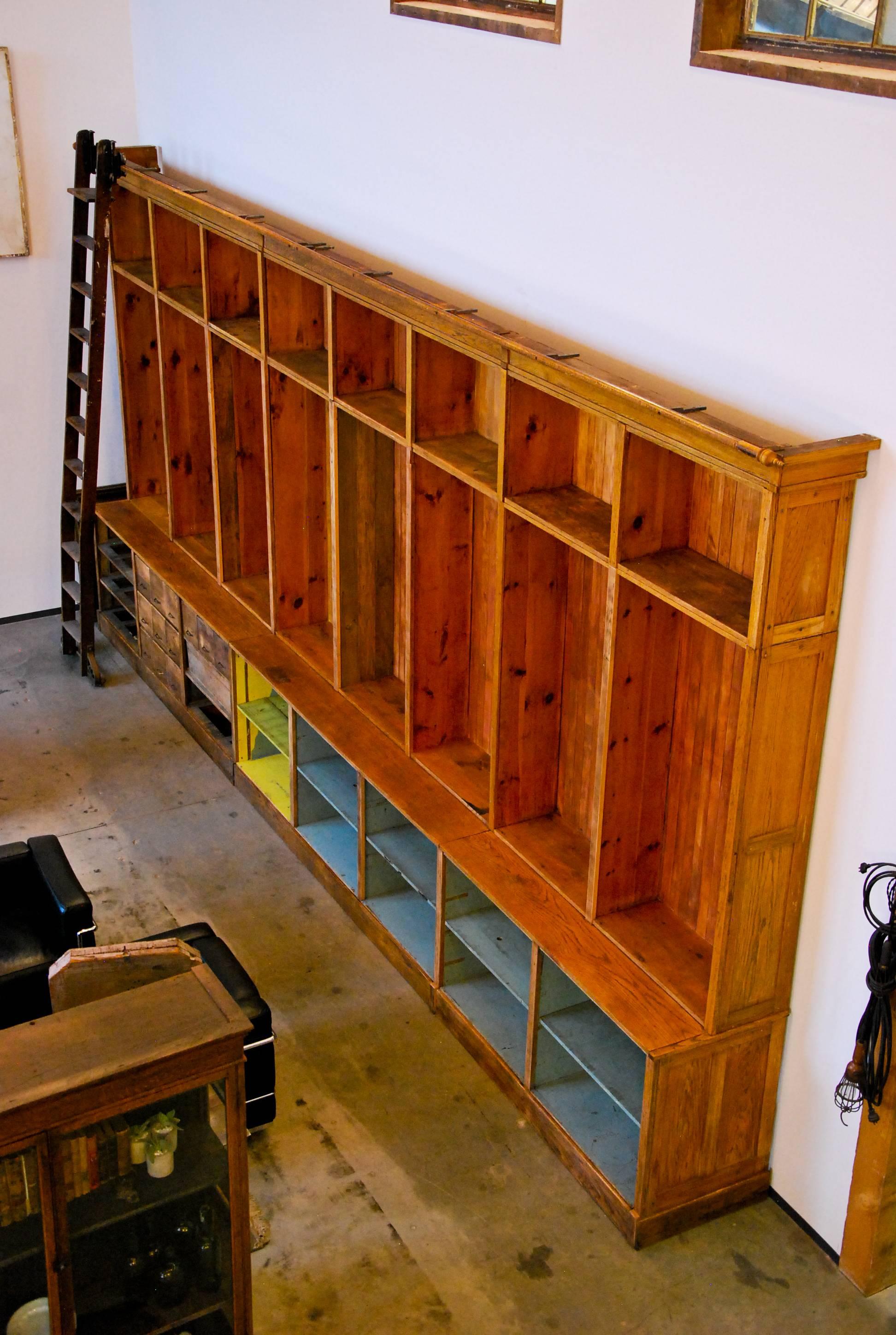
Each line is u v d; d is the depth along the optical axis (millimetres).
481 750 5531
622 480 3869
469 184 4641
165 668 7309
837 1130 4113
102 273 6812
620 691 4207
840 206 3268
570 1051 4473
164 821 6441
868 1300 4133
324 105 5418
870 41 3209
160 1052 3219
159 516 7672
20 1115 3082
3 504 7961
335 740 5555
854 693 3643
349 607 5809
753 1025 4109
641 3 3705
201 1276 3676
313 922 5777
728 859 3805
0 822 6355
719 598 3756
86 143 6934
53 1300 3371
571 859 4867
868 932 3818
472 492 5184
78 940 4930
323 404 6086
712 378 3783
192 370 7008
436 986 5199
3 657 7883
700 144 3623
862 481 3432
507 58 4293
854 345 3334
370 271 4965
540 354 4016
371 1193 4477
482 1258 4246
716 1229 4371
